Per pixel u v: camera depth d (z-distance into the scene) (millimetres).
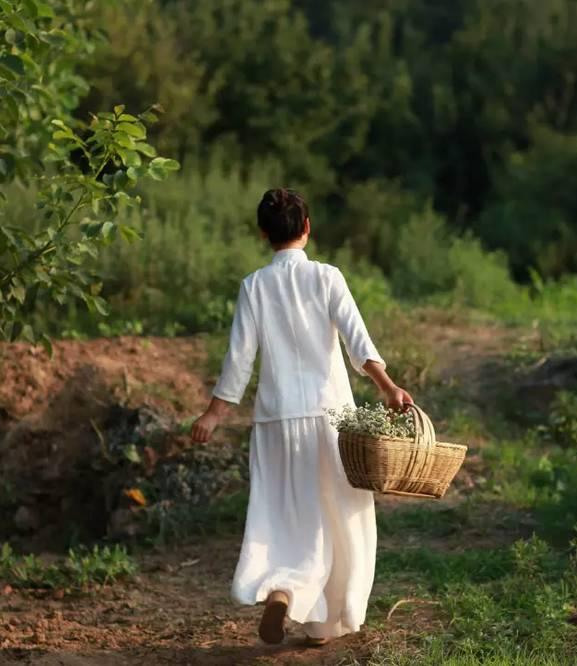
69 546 16266
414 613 11016
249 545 9648
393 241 33188
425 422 9430
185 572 13461
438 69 42844
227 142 34812
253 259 23125
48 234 11531
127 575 13109
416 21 49375
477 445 16984
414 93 42219
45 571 13141
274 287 10008
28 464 17078
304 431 9820
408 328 20406
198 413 17312
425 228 30641
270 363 9906
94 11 31078
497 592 11336
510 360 19703
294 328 9922
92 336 20281
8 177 12188
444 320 22469
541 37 41562
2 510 16859
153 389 17562
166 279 22328
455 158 40969
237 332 9930
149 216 24828
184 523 14844
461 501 14789
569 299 27094
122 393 17500
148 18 35344
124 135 10977
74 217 20047
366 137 40531
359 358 9742
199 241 23297
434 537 13664
